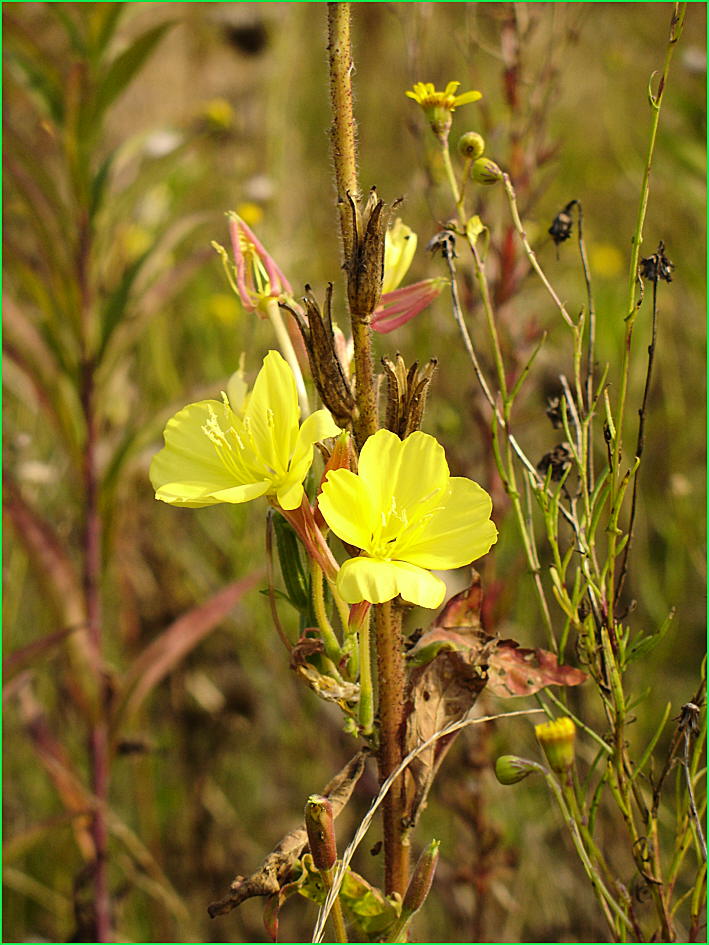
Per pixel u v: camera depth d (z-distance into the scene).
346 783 0.61
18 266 0.85
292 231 1.38
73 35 0.85
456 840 0.92
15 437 1.03
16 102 1.01
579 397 0.67
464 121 1.24
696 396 1.25
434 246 0.65
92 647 0.83
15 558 1.02
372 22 1.70
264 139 1.44
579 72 1.58
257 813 1.06
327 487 0.58
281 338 0.63
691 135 1.17
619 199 1.52
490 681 0.63
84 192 0.84
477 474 0.97
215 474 0.60
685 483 0.99
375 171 1.57
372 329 0.61
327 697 0.60
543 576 0.93
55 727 1.05
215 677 1.07
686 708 0.65
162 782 1.06
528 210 0.90
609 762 0.66
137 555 1.11
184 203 1.37
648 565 1.06
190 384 1.24
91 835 0.83
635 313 0.64
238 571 1.04
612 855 0.79
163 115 1.40
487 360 0.91
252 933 0.97
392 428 0.60
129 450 0.84
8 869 0.95
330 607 0.62
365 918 0.61
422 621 1.01
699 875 0.66
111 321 0.84
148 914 0.98
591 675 0.66
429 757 0.62
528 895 0.89
